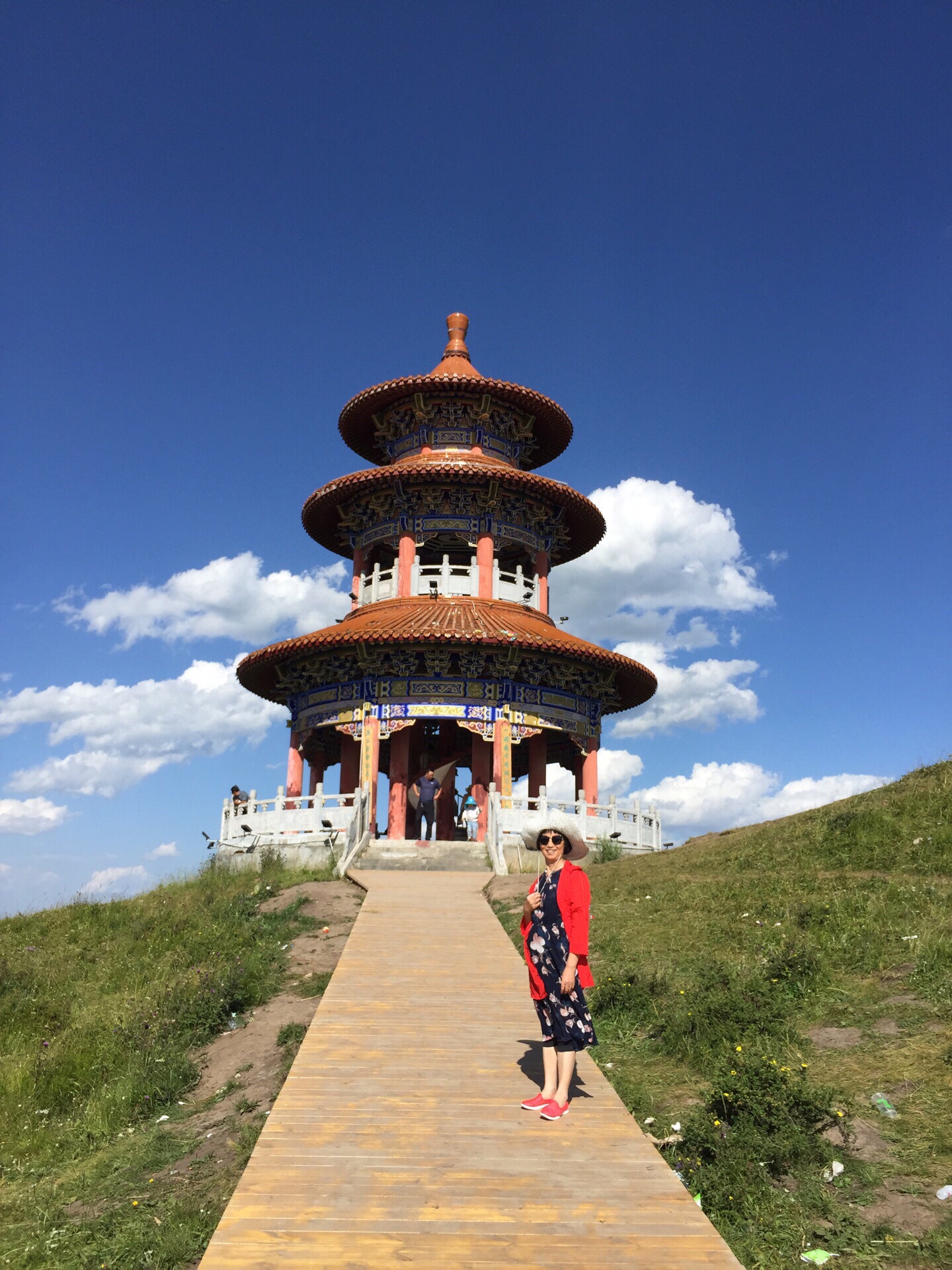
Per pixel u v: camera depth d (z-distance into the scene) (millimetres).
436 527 45281
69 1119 16516
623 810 39344
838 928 17422
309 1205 8953
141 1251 10727
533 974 11742
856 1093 11656
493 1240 8383
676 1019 14555
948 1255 8531
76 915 30953
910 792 25812
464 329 52875
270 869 33781
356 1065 12875
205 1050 17922
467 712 39656
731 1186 9883
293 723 43562
